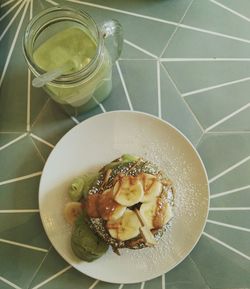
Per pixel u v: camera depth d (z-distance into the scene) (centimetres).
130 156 49
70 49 47
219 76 54
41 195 49
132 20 54
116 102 53
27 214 51
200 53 54
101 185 47
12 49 54
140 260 48
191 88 53
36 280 50
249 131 52
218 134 52
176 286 50
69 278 50
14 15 54
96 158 50
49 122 52
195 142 52
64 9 45
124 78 53
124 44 54
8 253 50
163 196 46
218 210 51
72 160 50
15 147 52
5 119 53
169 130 50
